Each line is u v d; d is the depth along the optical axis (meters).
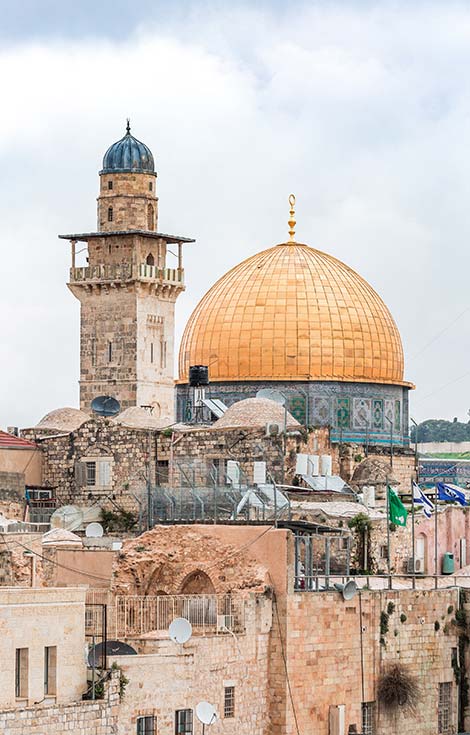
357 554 155.75
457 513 168.62
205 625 128.00
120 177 193.50
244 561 132.50
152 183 194.62
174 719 118.88
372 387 198.50
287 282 198.25
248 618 127.12
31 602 110.62
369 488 168.38
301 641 130.75
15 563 133.62
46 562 137.38
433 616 141.62
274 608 130.12
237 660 125.19
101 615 129.12
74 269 193.75
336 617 133.50
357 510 160.75
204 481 162.62
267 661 129.00
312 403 195.25
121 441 166.88
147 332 193.00
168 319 195.12
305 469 172.12
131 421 171.00
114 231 192.62
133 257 192.00
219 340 197.50
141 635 123.19
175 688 119.00
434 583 153.50
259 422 164.62
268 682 129.00
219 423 166.38
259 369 196.00
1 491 164.88
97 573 136.62
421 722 139.88
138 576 135.88
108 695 113.75
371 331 198.75
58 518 159.12
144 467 165.62
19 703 109.62
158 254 194.75
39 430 173.88
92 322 193.75
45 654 111.88
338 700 133.12
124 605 130.00
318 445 187.25
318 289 198.12
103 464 167.50
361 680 135.25
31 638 110.56
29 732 108.25
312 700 131.12
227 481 156.75
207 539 134.88
